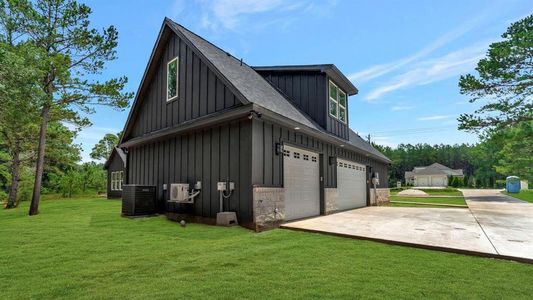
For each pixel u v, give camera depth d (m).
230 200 6.73
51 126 15.26
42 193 24.44
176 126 8.05
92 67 11.57
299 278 3.18
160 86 9.81
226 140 6.99
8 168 18.17
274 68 10.94
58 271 3.44
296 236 5.54
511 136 16.02
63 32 11.02
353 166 12.41
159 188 9.08
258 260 3.88
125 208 8.33
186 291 2.83
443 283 3.05
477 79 15.09
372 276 3.26
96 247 4.58
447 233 5.54
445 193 30.22
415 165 68.56
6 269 3.52
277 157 7.21
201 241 5.03
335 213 9.78
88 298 2.69
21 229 6.20
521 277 3.24
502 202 15.65
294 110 9.04
